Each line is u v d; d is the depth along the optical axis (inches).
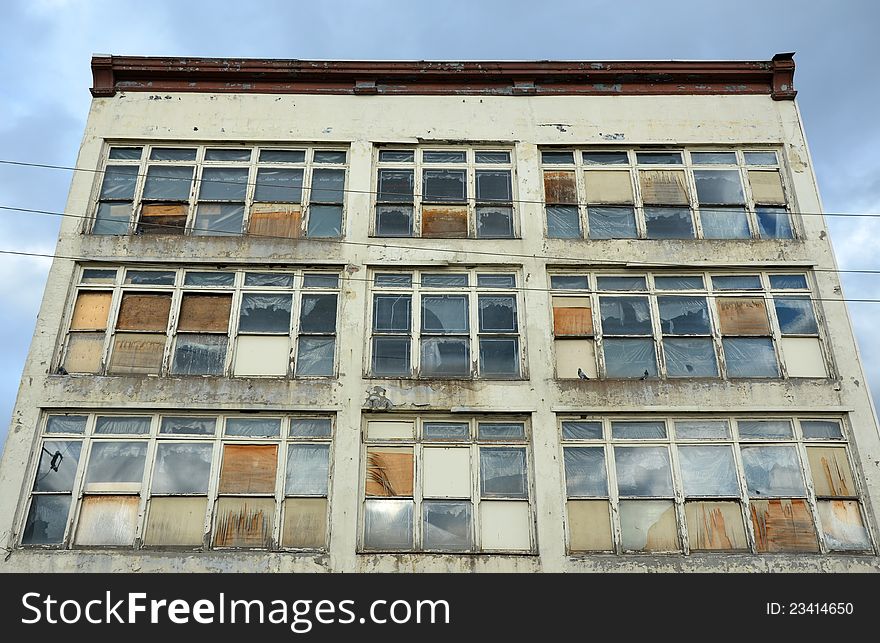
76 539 487.8
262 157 621.6
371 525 498.9
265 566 479.2
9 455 499.8
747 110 637.9
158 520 494.6
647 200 610.2
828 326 554.9
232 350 544.4
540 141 624.1
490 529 499.5
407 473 512.7
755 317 565.0
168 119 625.6
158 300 560.1
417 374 541.6
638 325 562.3
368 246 578.2
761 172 620.4
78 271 565.9
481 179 616.7
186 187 607.2
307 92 640.4
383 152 626.8
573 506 507.2
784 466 518.0
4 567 471.8
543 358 542.3
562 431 527.2
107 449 511.5
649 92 644.7
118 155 618.2
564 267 576.7
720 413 529.3
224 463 510.6
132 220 592.7
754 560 488.1
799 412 528.7
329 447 516.7
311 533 494.6
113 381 524.1
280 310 560.4
